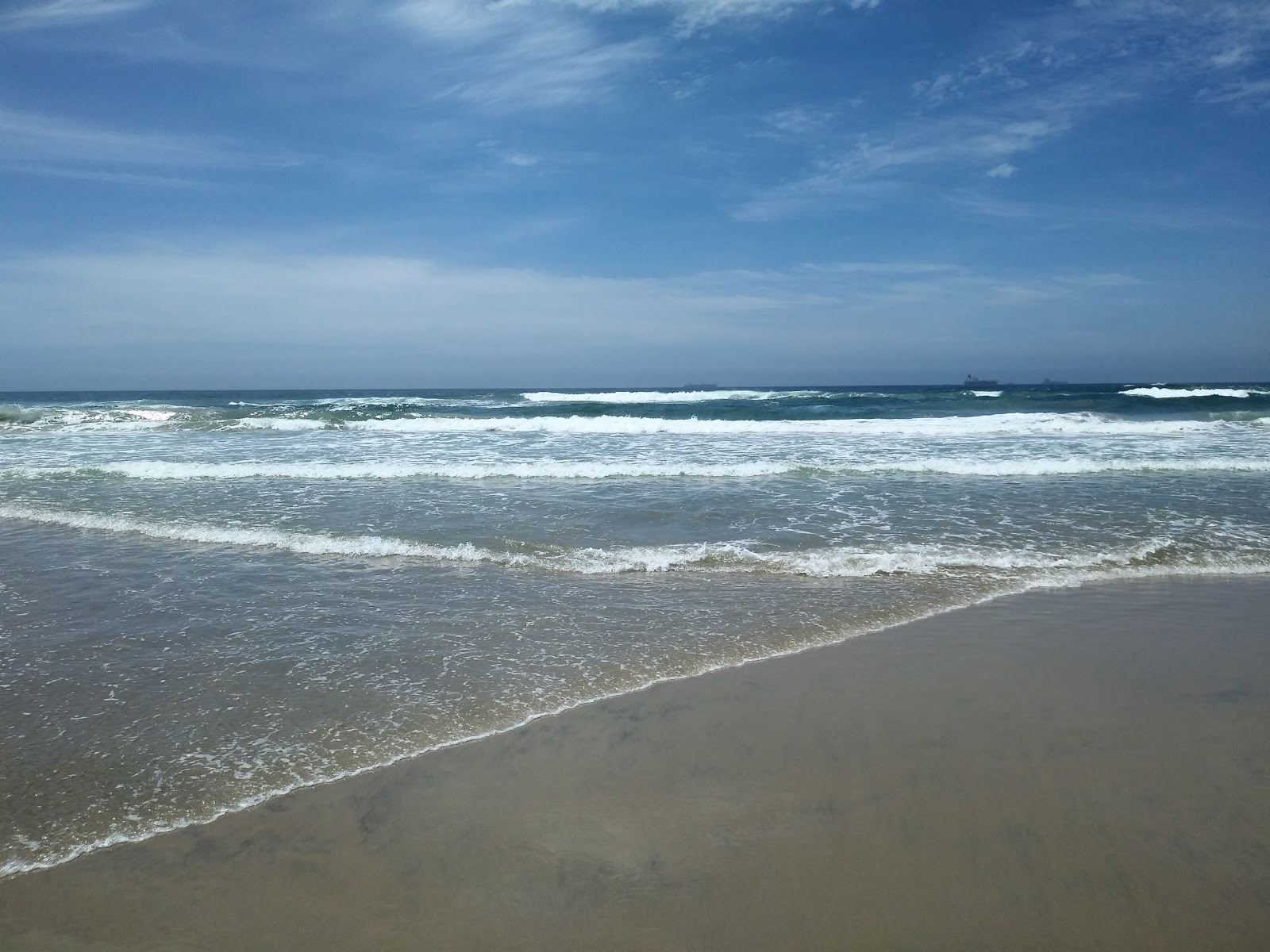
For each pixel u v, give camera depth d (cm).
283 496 1062
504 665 475
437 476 1237
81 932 247
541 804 320
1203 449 1498
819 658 486
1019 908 254
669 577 674
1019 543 775
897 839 292
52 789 334
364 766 353
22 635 535
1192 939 241
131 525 885
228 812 316
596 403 3114
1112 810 311
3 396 8669
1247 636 525
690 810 314
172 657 492
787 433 1944
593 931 246
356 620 563
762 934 244
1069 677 454
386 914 255
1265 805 313
